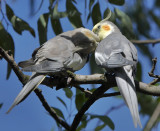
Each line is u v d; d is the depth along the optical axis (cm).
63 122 1016
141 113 1358
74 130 996
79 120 984
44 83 991
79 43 1095
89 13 1115
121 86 872
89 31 1152
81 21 1116
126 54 977
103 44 1038
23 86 952
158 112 1193
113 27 1223
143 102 1354
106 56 959
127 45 1020
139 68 1264
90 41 1107
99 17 1123
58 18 1116
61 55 992
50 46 1023
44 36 1127
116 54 948
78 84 959
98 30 1256
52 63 945
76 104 1066
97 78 939
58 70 930
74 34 1117
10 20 1112
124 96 852
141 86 923
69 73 940
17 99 834
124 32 1226
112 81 932
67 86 975
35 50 1045
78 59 1048
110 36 1104
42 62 940
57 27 1141
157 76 920
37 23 1128
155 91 923
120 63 894
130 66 923
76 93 1067
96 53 1009
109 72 967
